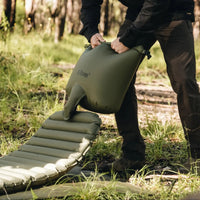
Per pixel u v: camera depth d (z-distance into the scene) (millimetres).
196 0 18281
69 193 2795
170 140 4406
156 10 3078
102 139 4316
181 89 3203
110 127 4930
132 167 3508
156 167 3699
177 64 3197
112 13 26797
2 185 2645
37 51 11500
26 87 6930
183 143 4199
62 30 19984
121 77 3170
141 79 9938
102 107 3184
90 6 3541
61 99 6473
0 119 5047
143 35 3219
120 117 3477
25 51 9125
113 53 3266
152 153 3930
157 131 4516
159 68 11867
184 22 3199
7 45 7918
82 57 3385
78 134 3221
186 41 3195
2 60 7082
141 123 4977
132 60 3164
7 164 3072
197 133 3297
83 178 3299
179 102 3258
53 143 3268
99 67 3199
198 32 18094
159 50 15125
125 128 3484
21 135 4652
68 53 15008
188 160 3400
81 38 6492
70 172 3457
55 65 12242
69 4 25203
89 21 3531
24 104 5898
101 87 3166
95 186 2955
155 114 5496
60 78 8312
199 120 3254
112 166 3555
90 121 3236
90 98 3217
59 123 3381
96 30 3527
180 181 3236
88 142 3145
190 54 3207
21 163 3090
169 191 2951
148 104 6719
